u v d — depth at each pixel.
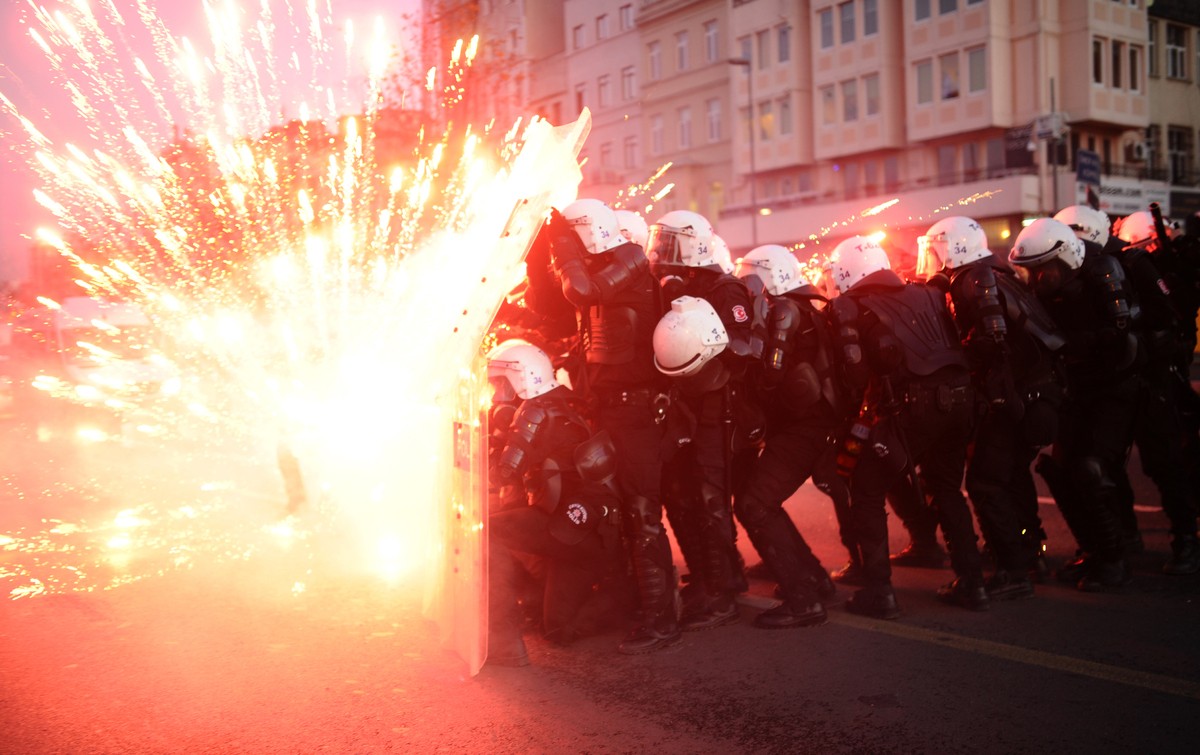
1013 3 34.19
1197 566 6.21
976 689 4.44
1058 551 6.92
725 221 41.97
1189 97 38.06
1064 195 31.98
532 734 4.08
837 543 7.32
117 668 4.80
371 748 3.96
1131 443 6.07
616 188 48.09
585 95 49.84
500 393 4.97
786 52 39.97
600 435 4.95
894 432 5.40
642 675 4.71
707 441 5.33
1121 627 5.25
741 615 5.61
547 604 5.15
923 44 35.78
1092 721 4.09
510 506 5.05
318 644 5.13
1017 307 5.63
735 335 5.09
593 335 5.11
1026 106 34.09
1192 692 4.36
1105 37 34.03
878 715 4.19
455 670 4.77
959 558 5.68
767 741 3.97
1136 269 6.24
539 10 51.28
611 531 5.00
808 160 40.00
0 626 5.41
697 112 44.56
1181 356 6.60
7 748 3.96
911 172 37.09
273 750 3.95
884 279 5.50
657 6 45.28
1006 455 5.79
